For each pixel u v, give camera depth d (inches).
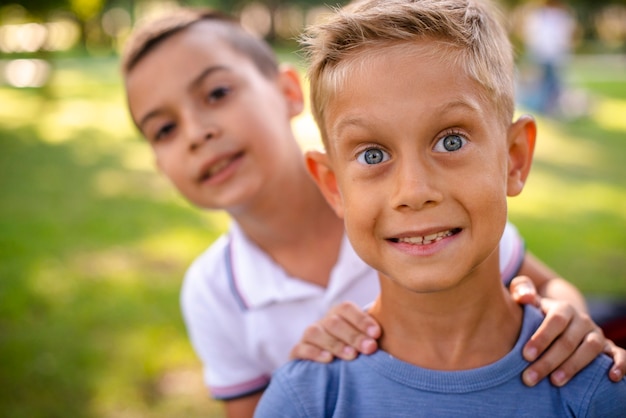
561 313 54.2
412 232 47.3
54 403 122.2
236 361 83.5
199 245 196.5
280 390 54.6
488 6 57.5
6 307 156.6
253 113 76.8
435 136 47.1
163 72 76.7
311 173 58.6
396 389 51.8
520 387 50.7
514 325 54.2
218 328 82.2
